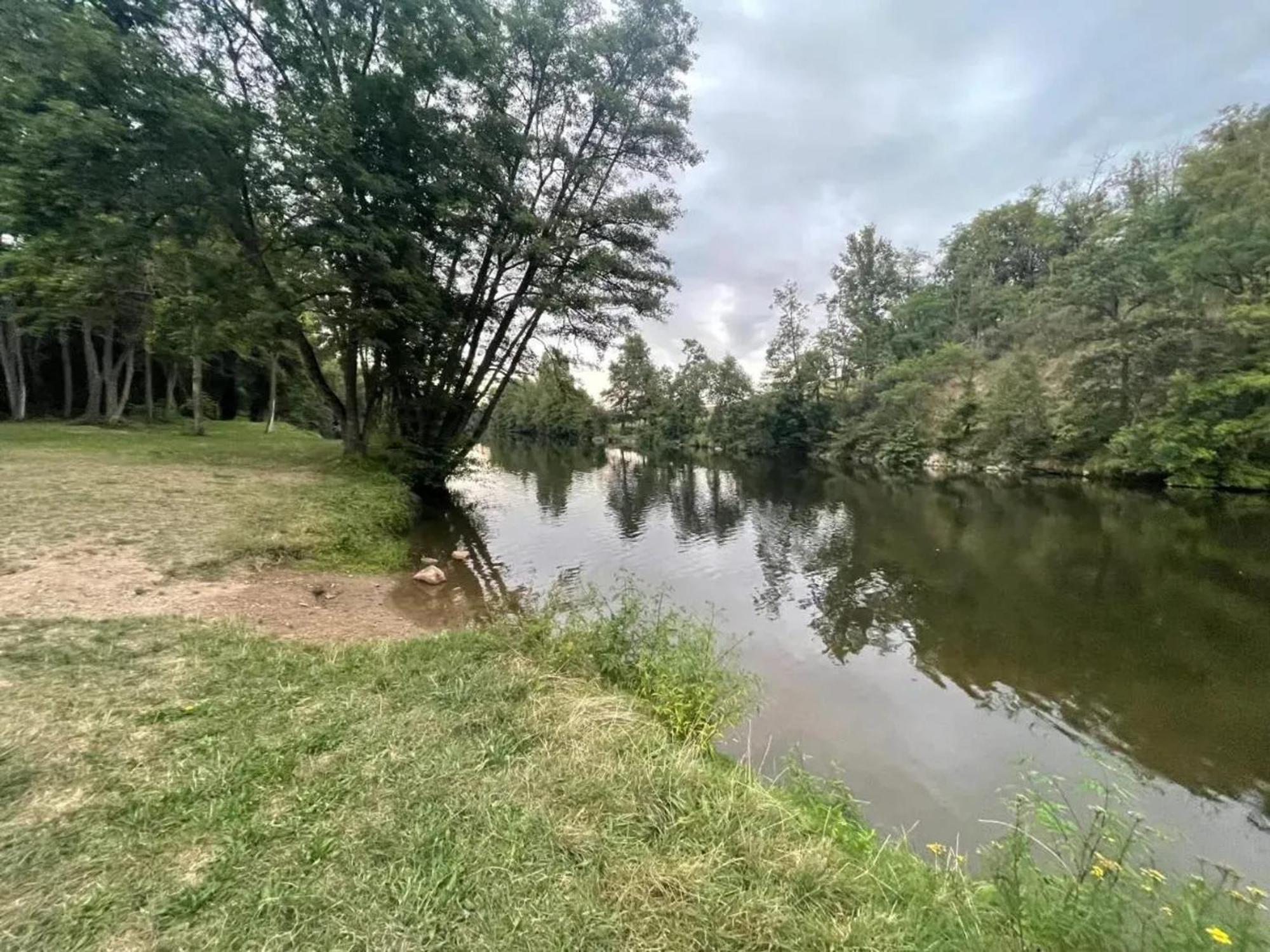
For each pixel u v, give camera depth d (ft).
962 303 158.81
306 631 18.42
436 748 10.78
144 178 36.11
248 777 9.50
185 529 27.14
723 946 6.93
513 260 52.80
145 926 6.67
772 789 12.42
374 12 44.62
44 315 72.69
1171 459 67.15
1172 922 7.54
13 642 14.11
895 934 7.28
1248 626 28.91
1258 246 61.57
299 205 40.50
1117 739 19.45
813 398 153.28
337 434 131.75
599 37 50.47
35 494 31.40
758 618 31.14
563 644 17.11
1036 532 51.98
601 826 8.96
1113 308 80.69
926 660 25.63
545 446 204.74
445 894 7.35
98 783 9.11
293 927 6.79
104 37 32.12
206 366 101.04
